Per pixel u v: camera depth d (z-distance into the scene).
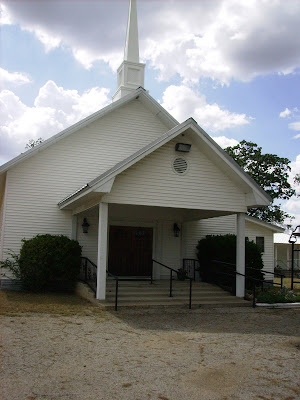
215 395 5.52
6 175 15.51
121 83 19.12
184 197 12.91
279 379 6.20
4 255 15.16
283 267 40.41
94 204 12.83
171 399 5.34
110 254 16.61
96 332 8.84
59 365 6.47
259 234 20.55
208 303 12.87
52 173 16.05
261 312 12.23
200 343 8.23
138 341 8.23
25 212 15.55
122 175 12.23
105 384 5.75
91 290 13.14
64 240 14.53
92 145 16.75
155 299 12.80
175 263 17.64
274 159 36.06
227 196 13.61
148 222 17.36
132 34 19.45
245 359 7.18
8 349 7.21
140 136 17.56
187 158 13.12
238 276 13.91
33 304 11.84
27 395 5.25
